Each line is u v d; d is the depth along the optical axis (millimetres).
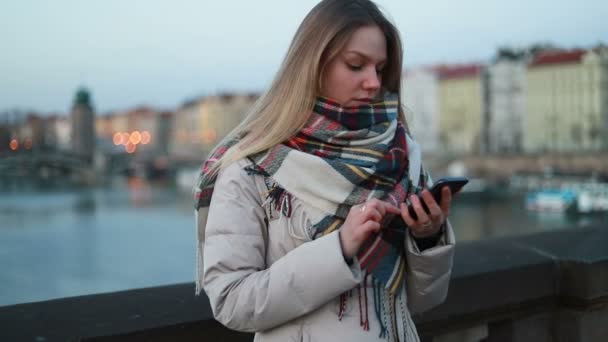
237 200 1086
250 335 1525
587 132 58125
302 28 1128
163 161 88500
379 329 1072
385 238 1099
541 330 2076
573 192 40000
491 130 66375
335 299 1067
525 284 1991
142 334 1404
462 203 46156
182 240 34969
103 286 24641
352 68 1119
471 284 1854
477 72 68188
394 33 1194
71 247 33000
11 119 85562
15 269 27516
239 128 1168
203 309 1540
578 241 2396
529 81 62781
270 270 1023
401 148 1147
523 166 58969
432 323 1791
